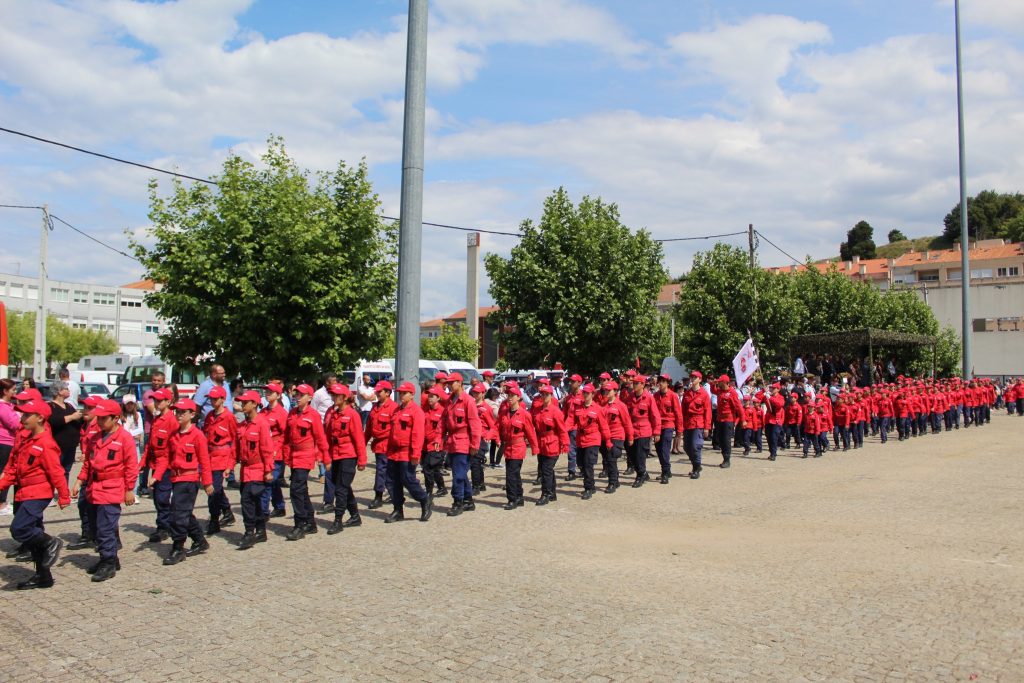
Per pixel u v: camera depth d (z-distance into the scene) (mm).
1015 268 72750
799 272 40531
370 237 15969
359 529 10414
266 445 9414
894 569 8016
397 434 10852
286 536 9922
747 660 5496
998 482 14289
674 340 37562
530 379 27000
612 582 7609
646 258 20703
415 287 13141
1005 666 5371
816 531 9977
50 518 10992
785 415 20391
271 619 6527
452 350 56375
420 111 13297
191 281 14492
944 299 59188
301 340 14984
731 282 28047
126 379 30828
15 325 59281
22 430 7535
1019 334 54031
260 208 14828
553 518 11086
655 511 11586
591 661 5496
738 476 15547
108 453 7957
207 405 12703
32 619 6566
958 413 29000
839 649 5711
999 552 8750
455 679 5199
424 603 6945
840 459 18656
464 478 11461
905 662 5449
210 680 5215
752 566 8195
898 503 12047
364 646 5848
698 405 15414
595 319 19547
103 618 6590
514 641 5926
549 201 20609
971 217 115312
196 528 9047
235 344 14766
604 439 13094
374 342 15875
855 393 21766
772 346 28375
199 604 6984
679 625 6277
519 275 19938
